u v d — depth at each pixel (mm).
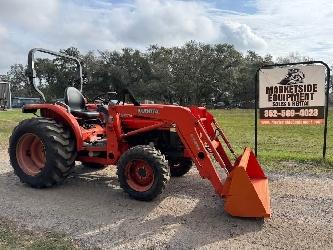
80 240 3982
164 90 58781
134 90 56781
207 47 60688
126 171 5258
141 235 4113
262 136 14078
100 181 6391
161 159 5105
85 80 7883
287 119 8008
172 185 6125
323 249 3771
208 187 6008
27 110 6355
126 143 5812
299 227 4328
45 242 3914
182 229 4273
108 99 6562
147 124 5508
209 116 5949
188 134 5051
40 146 6141
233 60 61000
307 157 8180
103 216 4691
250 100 59656
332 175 6758
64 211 4875
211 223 4445
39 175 5801
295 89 7875
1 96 49094
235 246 3832
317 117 7773
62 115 5895
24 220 4543
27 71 6211
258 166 5465
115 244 3893
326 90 7648
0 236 4059
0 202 5230
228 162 5711
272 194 5598
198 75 60875
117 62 59469
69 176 6691
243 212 4426
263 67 8102
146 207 5027
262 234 4133
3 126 17328
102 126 6398
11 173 6973
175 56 61125
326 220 4543
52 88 55562
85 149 5828
